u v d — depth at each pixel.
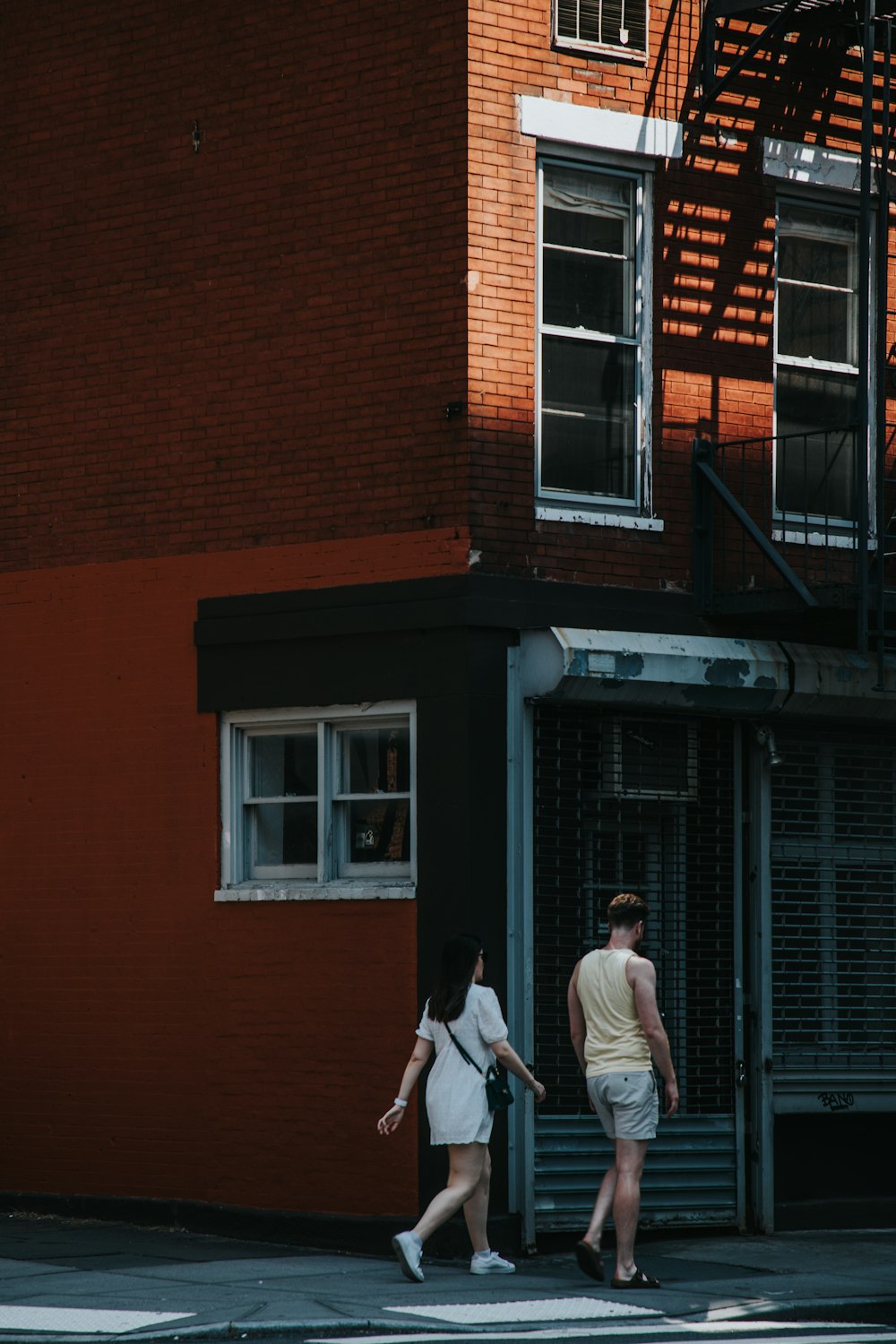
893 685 14.59
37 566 15.13
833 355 15.39
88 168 15.11
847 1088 14.44
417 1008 12.95
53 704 14.95
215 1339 9.55
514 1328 9.91
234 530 14.13
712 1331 10.16
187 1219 13.85
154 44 14.82
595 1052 11.49
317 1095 13.34
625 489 14.11
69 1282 11.19
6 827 15.11
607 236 14.17
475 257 13.20
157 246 14.70
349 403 13.64
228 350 14.28
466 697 12.90
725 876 14.07
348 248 13.73
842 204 15.43
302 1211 13.30
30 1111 14.79
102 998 14.51
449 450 13.13
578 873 13.34
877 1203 14.48
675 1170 13.62
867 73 13.66
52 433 15.15
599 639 13.16
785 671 14.00
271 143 14.16
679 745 13.91
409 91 13.51
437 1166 12.71
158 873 14.31
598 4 13.99
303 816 13.93
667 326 14.26
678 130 14.34
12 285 15.44
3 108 15.52
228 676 14.05
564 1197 12.98
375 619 13.30
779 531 14.77
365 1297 10.68
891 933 14.98
